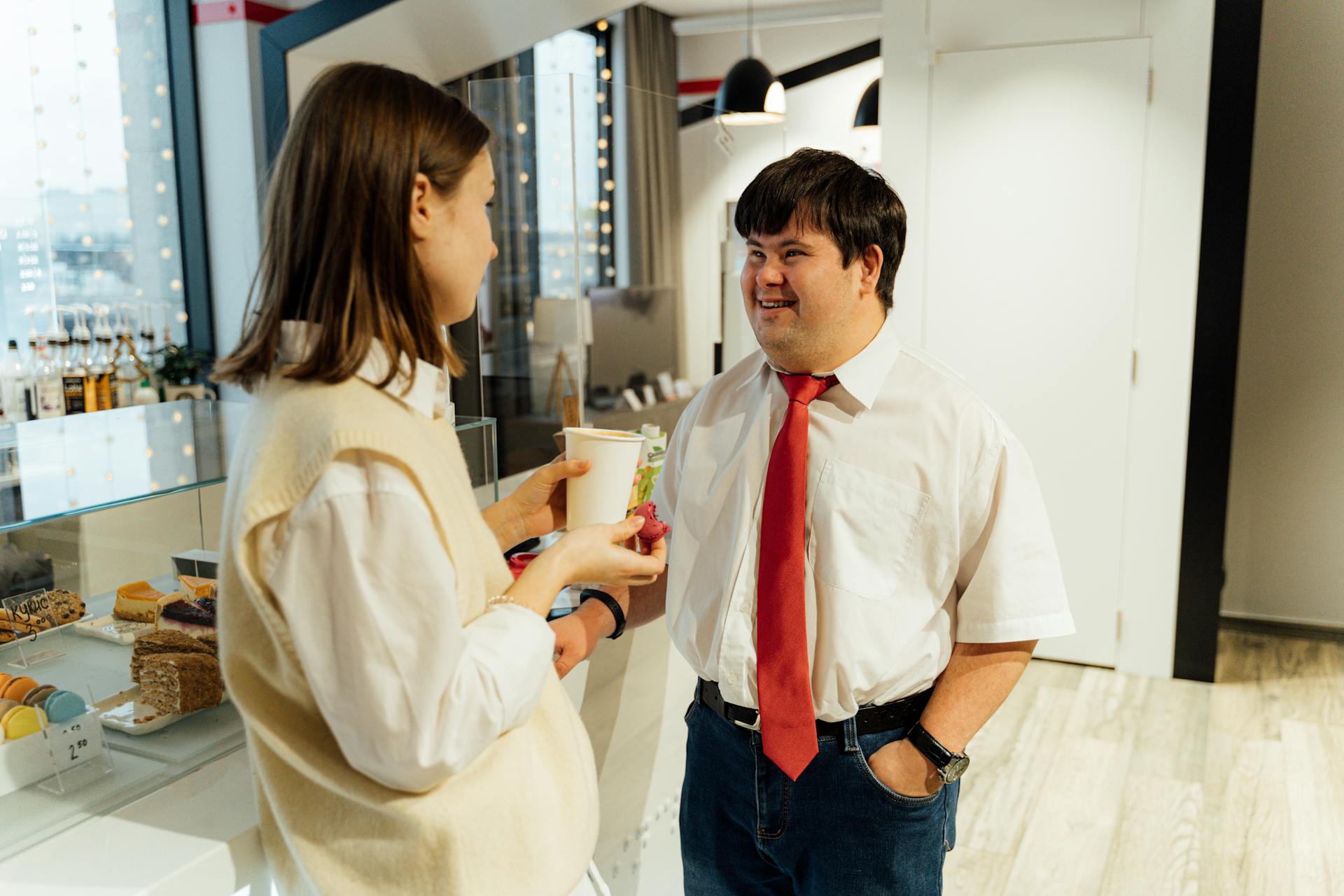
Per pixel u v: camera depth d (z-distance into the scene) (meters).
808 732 1.47
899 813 1.51
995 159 3.97
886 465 1.50
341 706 0.87
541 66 6.70
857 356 1.53
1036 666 4.16
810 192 1.43
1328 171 4.26
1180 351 3.82
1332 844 2.82
